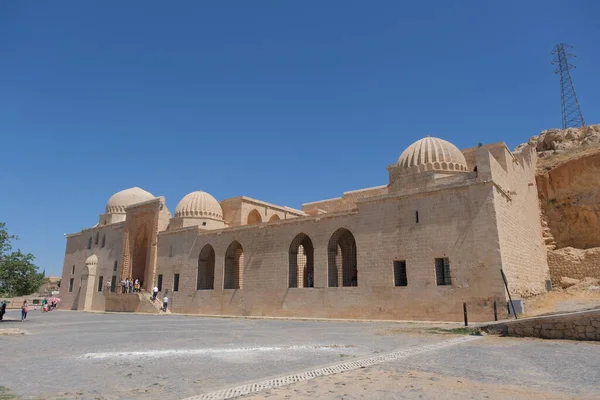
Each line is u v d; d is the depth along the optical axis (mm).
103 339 19609
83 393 8680
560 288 36375
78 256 66812
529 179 38594
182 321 32938
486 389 8844
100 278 60719
